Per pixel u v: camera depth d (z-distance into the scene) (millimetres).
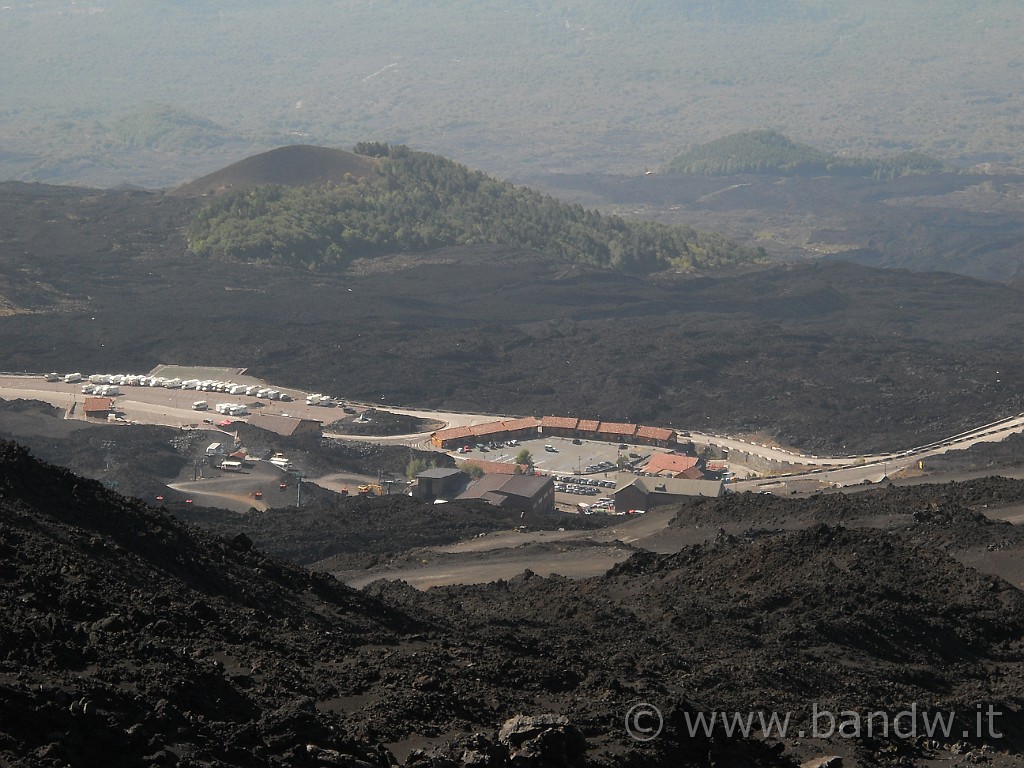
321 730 43406
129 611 51438
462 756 43031
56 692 40469
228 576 64562
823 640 74750
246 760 40562
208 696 45156
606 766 45781
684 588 89188
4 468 64438
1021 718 66062
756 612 80000
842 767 53344
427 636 62344
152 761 38625
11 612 48094
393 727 46906
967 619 80250
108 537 62062
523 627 73625
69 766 36688
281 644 54188
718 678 63406
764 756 52062
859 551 89375
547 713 50562
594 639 70938
